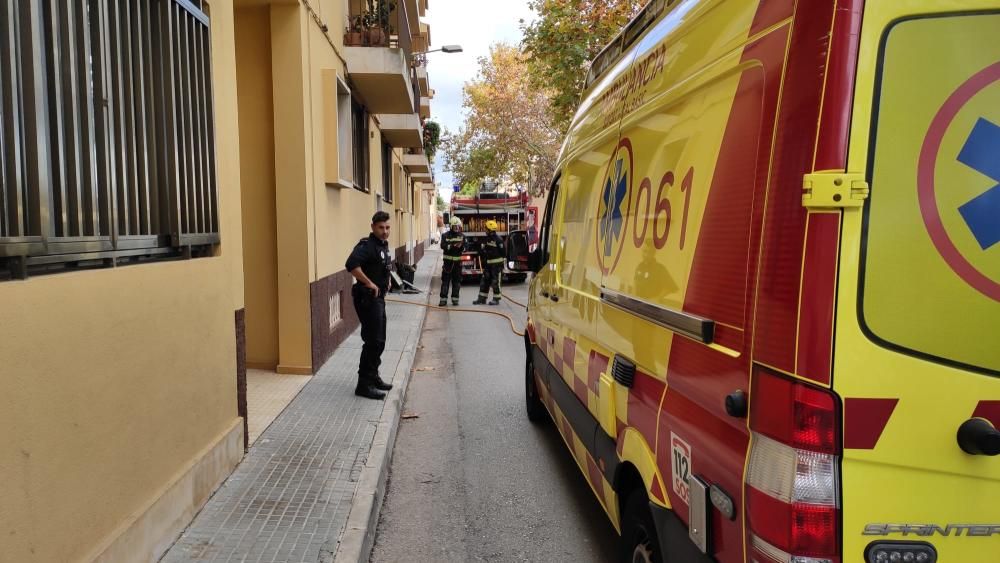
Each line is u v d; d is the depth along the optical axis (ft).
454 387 25.57
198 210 13.17
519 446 18.67
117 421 9.82
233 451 14.80
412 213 97.35
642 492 9.57
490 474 16.62
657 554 8.98
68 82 9.05
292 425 18.31
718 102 7.70
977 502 5.73
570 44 45.29
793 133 5.99
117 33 10.32
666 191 8.97
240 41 24.48
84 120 9.43
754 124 6.75
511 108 99.19
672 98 9.02
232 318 14.84
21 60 8.13
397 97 37.81
